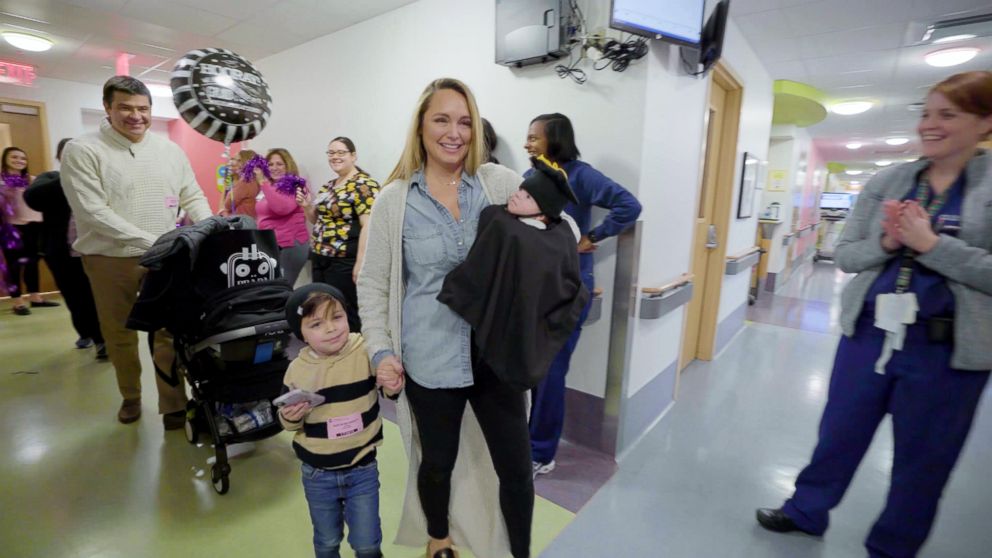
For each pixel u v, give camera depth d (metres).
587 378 2.29
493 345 1.06
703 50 2.23
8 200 4.13
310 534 1.65
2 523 1.65
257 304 1.85
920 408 1.32
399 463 2.08
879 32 3.31
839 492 1.62
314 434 1.26
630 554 1.60
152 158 2.21
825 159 11.56
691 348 3.61
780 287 7.20
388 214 1.18
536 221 1.08
